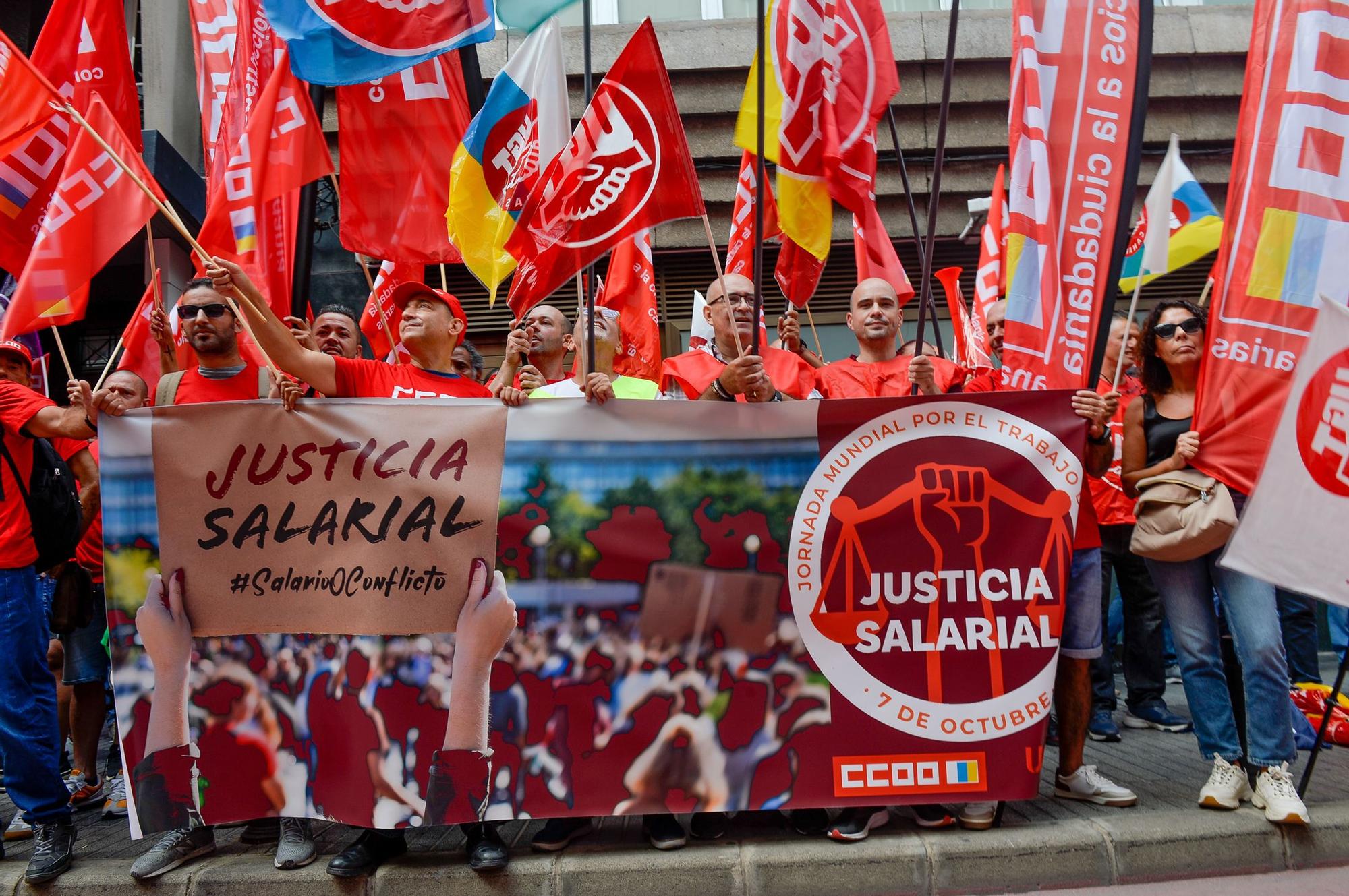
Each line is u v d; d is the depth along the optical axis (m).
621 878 2.82
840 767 2.99
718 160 8.60
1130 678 4.89
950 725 3.02
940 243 8.62
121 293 8.05
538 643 3.02
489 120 4.37
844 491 3.12
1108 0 3.47
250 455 3.14
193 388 3.61
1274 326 3.30
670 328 8.52
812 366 4.82
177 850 3.00
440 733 2.96
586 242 3.16
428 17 3.87
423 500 3.09
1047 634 3.08
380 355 4.78
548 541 3.07
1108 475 4.71
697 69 8.54
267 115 4.08
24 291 3.53
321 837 3.38
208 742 3.01
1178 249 5.64
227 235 3.98
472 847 2.93
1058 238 3.45
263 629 3.06
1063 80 3.48
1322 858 2.96
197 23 5.43
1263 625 3.13
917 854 2.85
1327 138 3.42
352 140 4.47
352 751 2.97
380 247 4.42
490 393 3.62
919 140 8.65
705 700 3.01
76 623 3.76
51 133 4.16
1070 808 3.28
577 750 2.97
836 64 4.29
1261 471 3.04
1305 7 3.48
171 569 3.09
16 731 2.98
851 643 3.06
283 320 3.95
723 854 2.88
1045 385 3.41
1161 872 2.89
